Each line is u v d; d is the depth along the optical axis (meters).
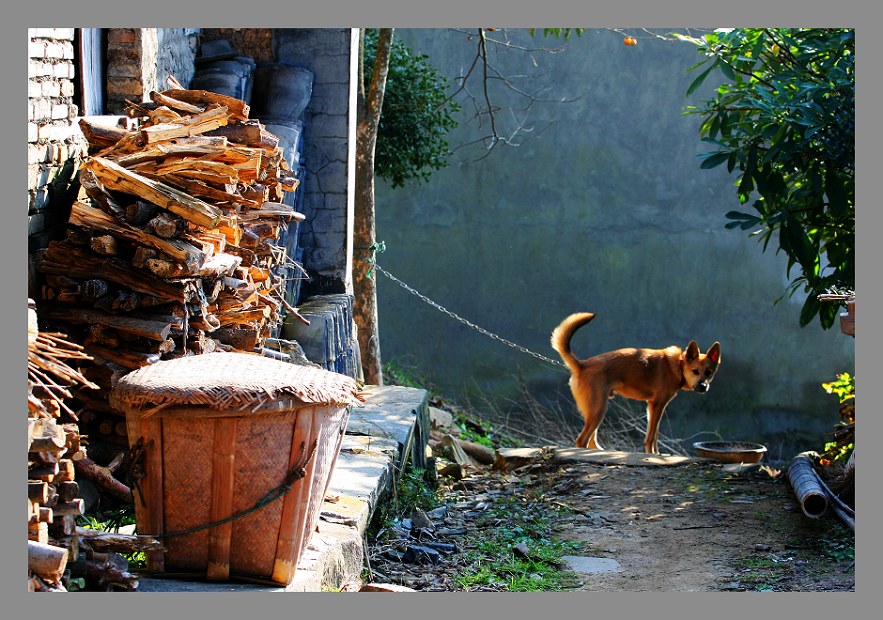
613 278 16.06
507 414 15.77
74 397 4.77
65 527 3.30
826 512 7.09
